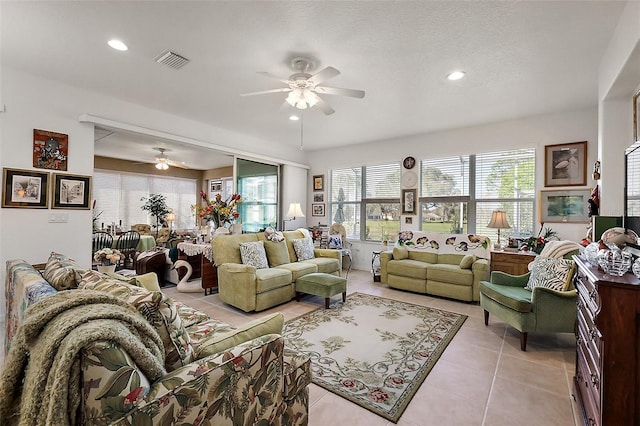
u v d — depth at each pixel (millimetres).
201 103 3791
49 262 1958
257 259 3924
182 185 8680
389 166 5754
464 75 2949
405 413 1698
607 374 1179
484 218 4691
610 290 1181
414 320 3188
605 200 2514
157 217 7891
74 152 3307
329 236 5910
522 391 1910
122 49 2527
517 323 2492
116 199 7250
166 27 2213
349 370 2162
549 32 2221
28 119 3004
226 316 3289
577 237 3906
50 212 3152
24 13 2051
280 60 2686
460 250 4492
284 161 6117
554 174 4074
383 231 5816
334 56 2602
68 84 3244
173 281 4785
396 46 2436
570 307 2367
